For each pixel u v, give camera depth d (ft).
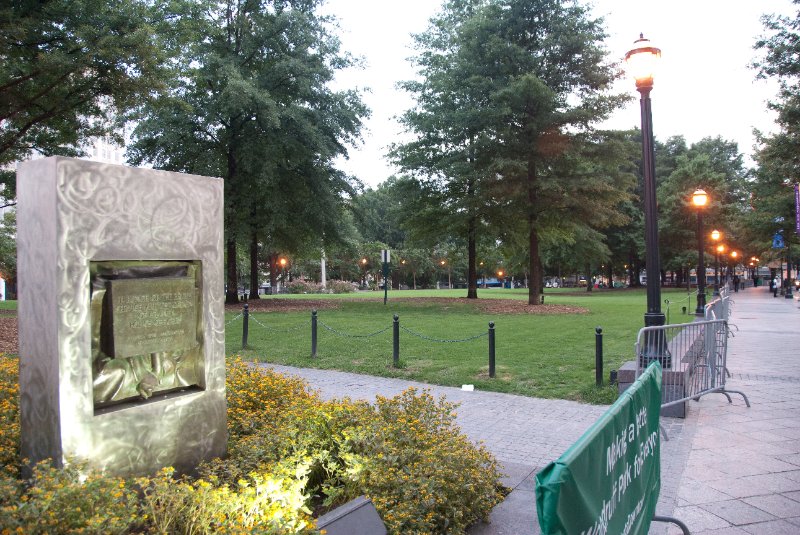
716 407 26.99
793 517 15.06
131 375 13.96
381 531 11.18
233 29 81.46
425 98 88.48
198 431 15.10
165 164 80.28
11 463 13.35
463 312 72.23
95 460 12.81
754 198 126.11
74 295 12.54
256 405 19.88
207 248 15.65
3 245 144.25
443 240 109.60
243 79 71.67
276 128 75.72
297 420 15.88
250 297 99.81
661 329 25.86
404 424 15.67
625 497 9.25
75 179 12.59
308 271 230.68
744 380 33.06
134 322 13.84
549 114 72.43
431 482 12.69
